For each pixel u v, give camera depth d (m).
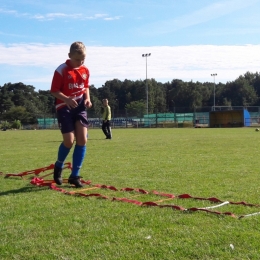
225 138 19.42
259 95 109.50
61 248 3.38
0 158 10.89
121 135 24.72
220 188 5.91
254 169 7.95
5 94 92.44
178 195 5.39
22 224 4.08
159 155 11.02
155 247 3.35
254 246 3.32
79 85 6.14
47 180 6.70
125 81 107.31
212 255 3.16
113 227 3.93
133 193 5.62
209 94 103.62
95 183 6.50
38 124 59.44
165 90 113.50
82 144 6.19
